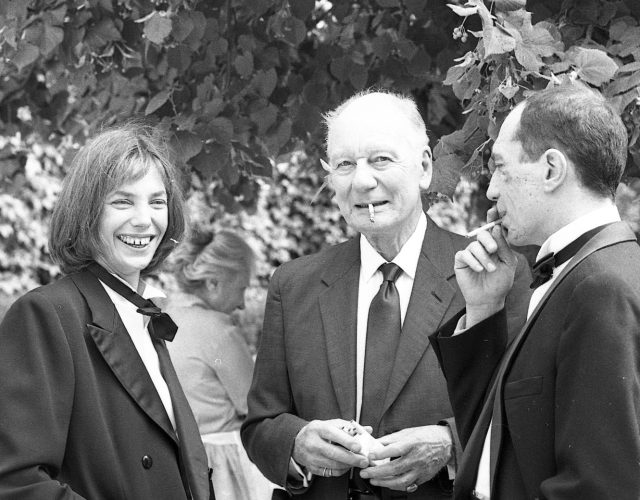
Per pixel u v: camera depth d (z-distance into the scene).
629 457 1.72
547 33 2.59
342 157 2.68
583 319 1.82
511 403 1.96
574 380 1.81
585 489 1.74
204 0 3.89
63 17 3.70
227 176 4.15
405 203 2.67
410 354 2.66
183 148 3.71
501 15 2.62
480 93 2.78
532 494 1.92
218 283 4.09
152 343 2.56
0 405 2.21
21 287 7.77
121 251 2.46
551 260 1.97
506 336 2.33
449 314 2.70
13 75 4.53
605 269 1.85
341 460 2.55
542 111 1.99
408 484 2.56
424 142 2.75
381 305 2.73
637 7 3.16
